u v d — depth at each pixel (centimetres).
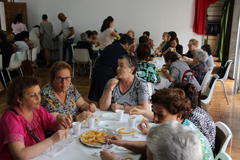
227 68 423
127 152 131
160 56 559
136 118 185
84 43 588
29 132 135
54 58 831
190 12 736
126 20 781
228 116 370
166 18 755
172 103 124
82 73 668
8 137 121
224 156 110
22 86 128
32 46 602
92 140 139
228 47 663
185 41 759
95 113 197
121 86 208
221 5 912
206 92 355
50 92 177
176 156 76
